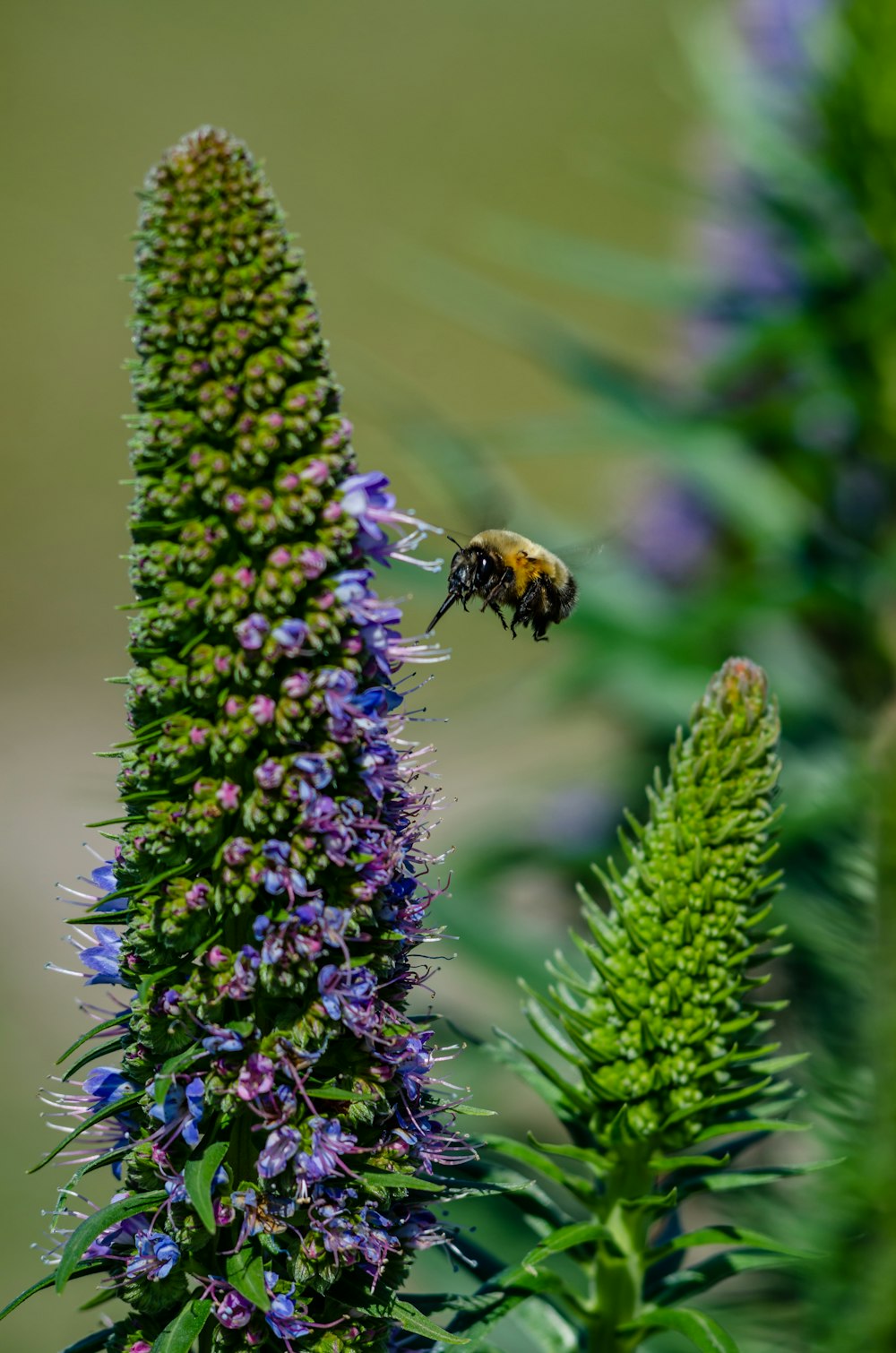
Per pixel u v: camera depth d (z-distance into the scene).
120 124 57.84
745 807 5.58
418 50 65.38
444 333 47.25
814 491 11.62
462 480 11.77
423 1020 5.04
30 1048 20.52
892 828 6.82
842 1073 6.43
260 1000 4.69
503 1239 7.90
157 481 4.65
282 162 55.81
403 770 4.93
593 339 11.98
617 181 12.17
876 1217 6.16
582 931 11.53
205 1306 4.59
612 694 12.37
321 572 4.60
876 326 10.88
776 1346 6.35
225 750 4.59
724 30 12.02
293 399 4.56
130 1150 4.70
